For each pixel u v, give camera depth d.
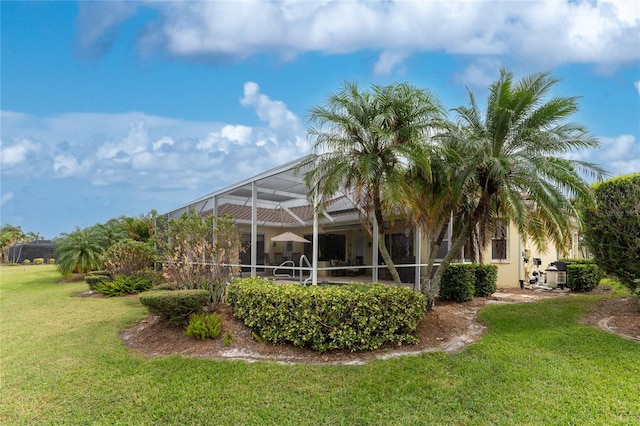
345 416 4.91
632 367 6.06
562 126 8.89
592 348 6.95
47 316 11.27
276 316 7.44
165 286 11.39
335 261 18.45
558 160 8.77
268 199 17.20
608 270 9.59
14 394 5.72
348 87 8.83
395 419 4.81
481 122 9.64
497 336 8.04
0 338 8.84
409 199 8.70
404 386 5.69
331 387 5.73
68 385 5.98
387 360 6.78
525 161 8.48
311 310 7.23
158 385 5.91
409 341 7.70
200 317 8.23
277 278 16.59
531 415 4.81
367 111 8.79
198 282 9.97
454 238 12.27
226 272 10.31
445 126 8.72
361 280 16.31
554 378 5.82
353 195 10.73
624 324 8.33
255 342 7.72
